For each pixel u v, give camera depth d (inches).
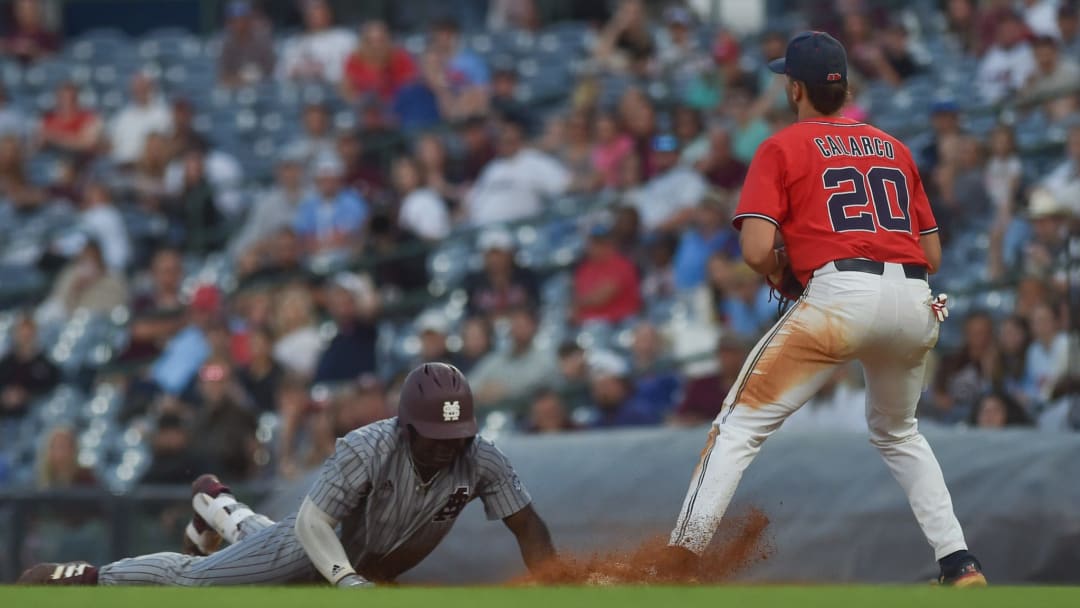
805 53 743.1
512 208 1861.5
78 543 1390.3
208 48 2728.8
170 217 2130.9
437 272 1879.9
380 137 2060.8
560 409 1380.4
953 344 1451.8
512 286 1690.5
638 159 1830.7
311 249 1904.5
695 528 705.6
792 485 991.6
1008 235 1449.3
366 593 560.4
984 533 930.7
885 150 740.0
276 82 2508.6
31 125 2509.8
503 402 1472.7
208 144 2301.9
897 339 713.0
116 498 1380.4
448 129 2006.6
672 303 1612.9
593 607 483.8
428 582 1055.6
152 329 1839.3
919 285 719.1
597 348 1578.5
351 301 1617.9
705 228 1608.0
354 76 2348.7
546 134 2068.2
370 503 746.8
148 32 3307.1
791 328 717.3
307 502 735.7
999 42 1843.0
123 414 1717.5
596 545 1010.1
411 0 2812.5
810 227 719.7
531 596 535.5
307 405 1521.9
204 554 906.7
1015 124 1692.9
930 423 1161.4
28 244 2155.5
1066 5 1838.1
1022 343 1243.2
